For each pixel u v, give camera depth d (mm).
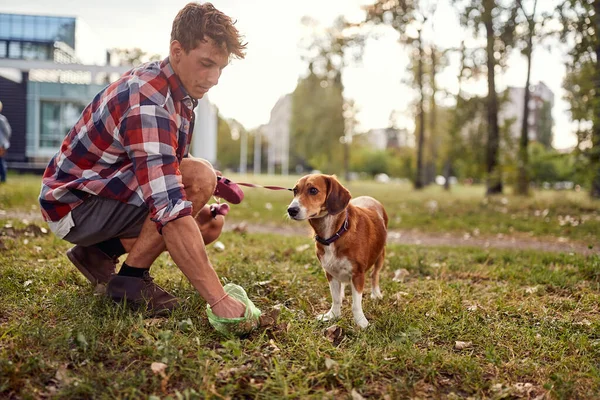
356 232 3414
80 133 3045
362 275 3428
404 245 6578
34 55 24938
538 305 3852
